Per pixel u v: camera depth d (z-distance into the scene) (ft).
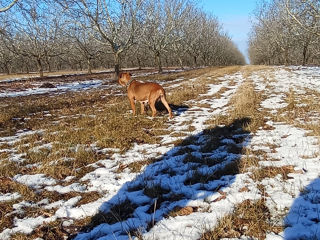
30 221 10.92
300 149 16.31
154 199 12.03
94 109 33.30
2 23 41.39
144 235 9.57
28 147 19.67
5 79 103.96
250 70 93.66
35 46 104.63
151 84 25.62
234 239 9.06
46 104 38.01
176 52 139.64
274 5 134.21
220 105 31.81
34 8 37.40
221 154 16.46
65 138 21.17
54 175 15.01
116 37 73.51
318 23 67.77
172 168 15.07
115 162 16.38
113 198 12.32
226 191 12.12
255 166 14.26
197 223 10.00
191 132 21.35
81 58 163.63
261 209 10.49
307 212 10.16
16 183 13.96
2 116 29.25
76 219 11.06
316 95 33.68
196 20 151.94
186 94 39.11
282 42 123.34
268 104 29.94
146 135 20.99
